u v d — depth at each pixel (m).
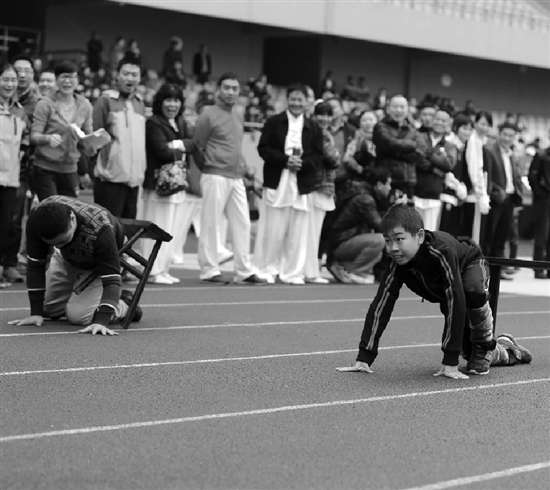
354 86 88.94
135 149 30.19
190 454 12.76
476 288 18.38
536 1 101.62
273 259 34.16
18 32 69.12
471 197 38.81
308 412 15.38
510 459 13.26
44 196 28.58
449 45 91.81
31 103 30.47
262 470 12.20
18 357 18.61
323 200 34.50
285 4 78.94
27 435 13.34
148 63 85.56
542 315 29.58
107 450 12.79
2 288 28.25
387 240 17.28
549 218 42.19
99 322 21.66
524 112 110.12
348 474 12.20
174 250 38.50
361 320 26.06
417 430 14.55
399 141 34.72
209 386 16.94
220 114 32.38
